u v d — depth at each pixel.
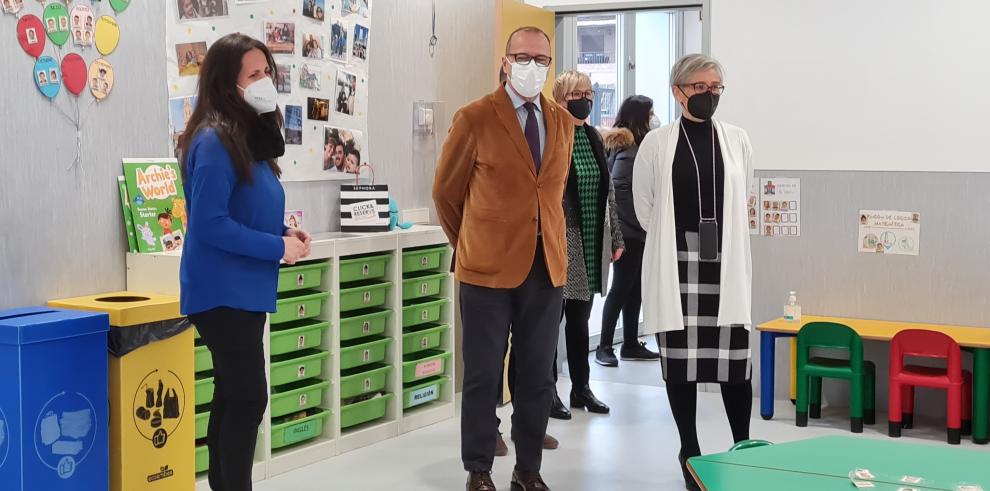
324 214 4.95
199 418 3.96
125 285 3.93
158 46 4.04
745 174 3.96
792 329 5.11
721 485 2.15
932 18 5.23
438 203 3.87
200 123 3.15
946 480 2.19
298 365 4.36
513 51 3.69
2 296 3.49
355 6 5.01
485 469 3.89
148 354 3.55
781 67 5.57
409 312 5.02
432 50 5.62
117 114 3.88
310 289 4.52
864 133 5.41
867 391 5.10
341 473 4.29
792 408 5.47
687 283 3.83
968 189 5.20
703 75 3.78
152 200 4.00
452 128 3.77
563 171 3.81
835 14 5.43
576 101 4.89
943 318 5.29
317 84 4.80
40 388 3.19
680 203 3.83
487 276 3.74
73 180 3.72
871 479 2.18
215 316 3.17
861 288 5.46
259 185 3.19
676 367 3.85
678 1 5.96
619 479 4.18
